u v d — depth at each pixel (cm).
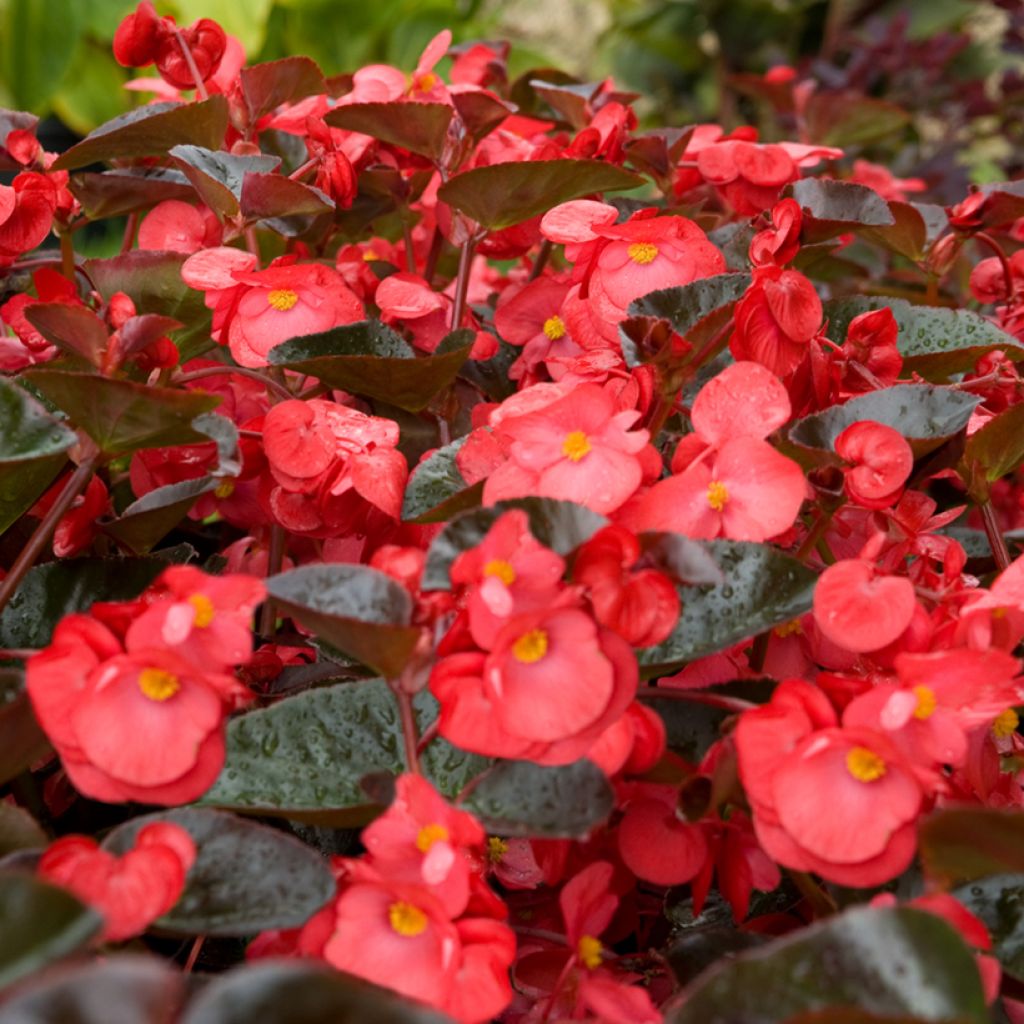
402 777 65
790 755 64
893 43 236
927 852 65
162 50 97
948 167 205
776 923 74
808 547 76
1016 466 82
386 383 83
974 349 87
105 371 76
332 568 66
